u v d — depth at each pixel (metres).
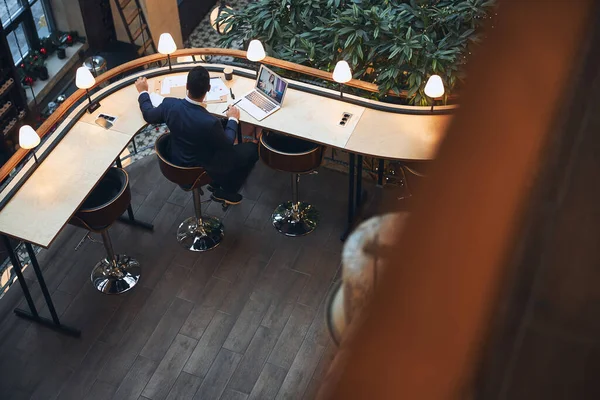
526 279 0.28
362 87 5.84
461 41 5.95
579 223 0.27
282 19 6.82
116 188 5.26
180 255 5.82
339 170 6.47
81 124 5.45
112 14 10.39
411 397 0.29
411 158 5.09
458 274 0.29
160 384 5.10
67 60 10.15
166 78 5.85
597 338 0.26
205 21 11.87
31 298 5.38
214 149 5.07
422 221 0.29
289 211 6.07
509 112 0.28
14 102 8.97
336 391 0.30
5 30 9.47
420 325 0.29
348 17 6.18
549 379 0.27
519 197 0.28
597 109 0.27
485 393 0.28
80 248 5.88
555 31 0.28
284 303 5.52
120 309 5.50
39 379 5.16
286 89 5.49
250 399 5.00
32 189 4.98
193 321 5.42
